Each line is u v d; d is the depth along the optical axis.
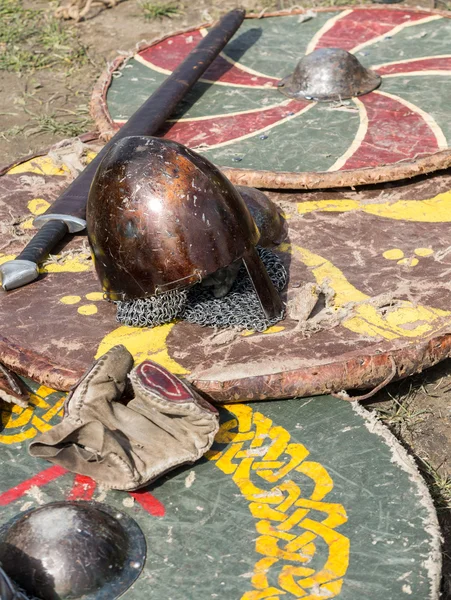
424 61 3.13
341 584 2.06
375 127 2.86
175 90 2.94
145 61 3.21
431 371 2.43
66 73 3.49
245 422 2.27
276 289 2.41
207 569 2.09
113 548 2.08
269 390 2.28
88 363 2.33
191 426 2.20
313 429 2.25
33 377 2.33
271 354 2.32
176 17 3.94
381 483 2.17
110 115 2.97
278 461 2.21
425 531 2.11
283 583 2.06
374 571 2.07
